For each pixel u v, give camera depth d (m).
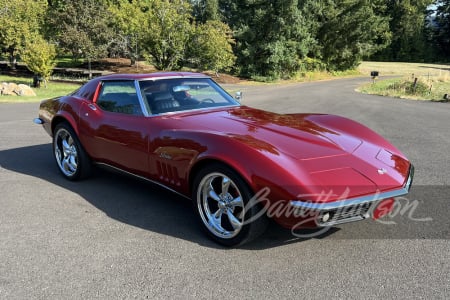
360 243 3.40
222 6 47.28
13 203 4.41
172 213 4.11
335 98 20.56
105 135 4.40
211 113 4.18
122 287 2.79
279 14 41.12
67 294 2.72
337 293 2.68
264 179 2.94
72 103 4.98
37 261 3.16
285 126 3.82
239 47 41.62
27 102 16.61
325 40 52.72
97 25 28.48
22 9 29.42
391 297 2.62
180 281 2.85
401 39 78.06
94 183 5.09
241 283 2.81
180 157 3.54
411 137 8.37
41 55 23.39
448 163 6.03
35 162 6.16
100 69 37.38
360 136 3.90
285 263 3.08
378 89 26.59
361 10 52.03
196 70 37.44
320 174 3.01
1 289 2.79
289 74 44.00
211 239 3.47
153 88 4.33
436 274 2.90
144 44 31.97
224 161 3.12
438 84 27.23
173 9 31.28
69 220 3.95
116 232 3.67
